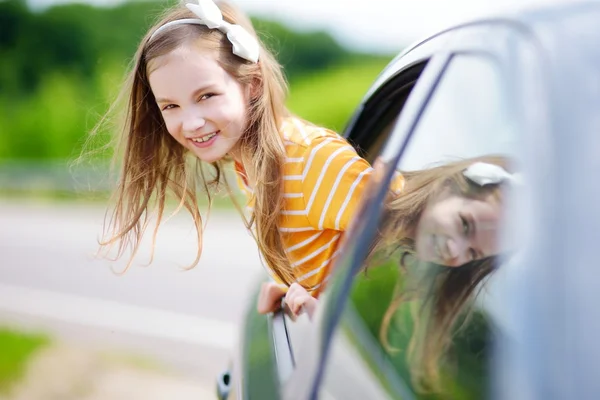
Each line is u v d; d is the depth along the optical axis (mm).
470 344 1121
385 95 2197
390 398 1210
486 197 1215
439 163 1389
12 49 25422
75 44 25656
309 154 2004
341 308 1389
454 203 1280
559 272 1016
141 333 7102
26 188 17688
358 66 25500
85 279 9570
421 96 1571
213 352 6516
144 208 2490
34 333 7086
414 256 1337
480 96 1326
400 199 1445
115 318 7676
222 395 2260
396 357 1262
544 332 988
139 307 8141
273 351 1873
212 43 2146
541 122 1132
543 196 1072
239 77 2172
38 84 25297
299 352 1643
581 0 1307
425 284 1270
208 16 2137
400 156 1518
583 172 1073
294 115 2344
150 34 2248
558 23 1256
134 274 9773
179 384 5691
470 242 1211
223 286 9148
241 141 2205
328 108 22844
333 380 1355
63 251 11609
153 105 2410
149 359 6316
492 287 1120
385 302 1355
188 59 2119
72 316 7777
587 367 956
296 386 1476
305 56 25516
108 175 2816
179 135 2203
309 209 1983
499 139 1237
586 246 1024
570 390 946
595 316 984
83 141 3246
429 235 1316
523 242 1074
